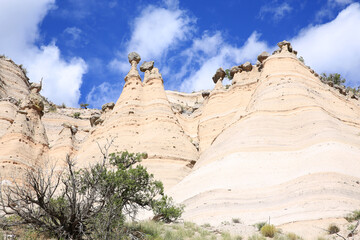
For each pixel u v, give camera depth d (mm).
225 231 21625
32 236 14086
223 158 37469
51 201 14820
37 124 54438
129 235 15570
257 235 20703
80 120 80250
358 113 48000
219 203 30344
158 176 42250
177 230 20578
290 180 31750
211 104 58750
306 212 26531
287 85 45219
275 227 23547
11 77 88375
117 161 24547
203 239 18781
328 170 31047
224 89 61000
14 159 44844
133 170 21859
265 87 46844
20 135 49344
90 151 49031
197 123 62438
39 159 49156
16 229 14992
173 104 65312
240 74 62031
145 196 22875
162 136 48625
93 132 54125
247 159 36000
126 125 51031
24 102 55719
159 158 45000
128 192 20734
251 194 31125
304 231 23234
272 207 29078
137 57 63594
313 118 39531
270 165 34844
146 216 27938
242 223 27094
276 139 38312
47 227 14312
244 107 51344
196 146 55906
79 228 14234
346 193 27984
